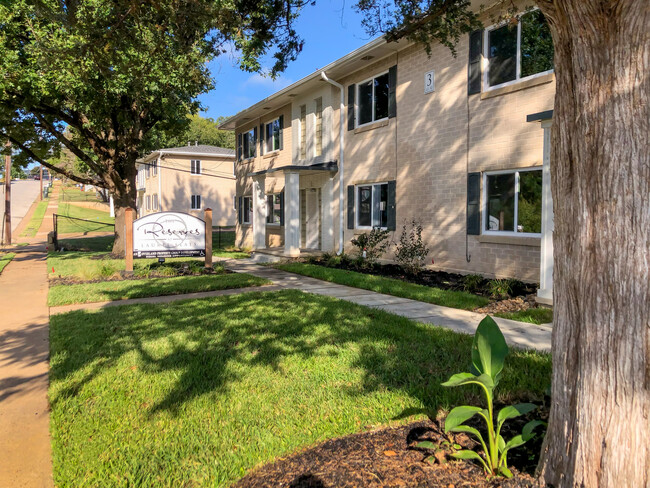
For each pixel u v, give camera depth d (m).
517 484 2.44
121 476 2.83
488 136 9.81
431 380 4.11
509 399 3.66
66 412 3.74
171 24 6.10
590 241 2.27
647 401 2.07
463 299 7.87
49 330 6.52
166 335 5.93
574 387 2.35
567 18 2.32
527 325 6.21
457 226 10.67
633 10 2.07
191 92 12.08
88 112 14.55
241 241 22.30
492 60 9.80
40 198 64.25
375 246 13.19
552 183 2.58
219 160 36.56
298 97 17.12
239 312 7.23
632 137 2.13
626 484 2.11
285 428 3.33
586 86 2.29
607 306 2.18
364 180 13.77
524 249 9.18
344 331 5.92
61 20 5.79
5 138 16.42
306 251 16.33
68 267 13.83
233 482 2.72
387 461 2.77
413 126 11.85
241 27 5.88
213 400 3.88
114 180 17.19
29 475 2.94
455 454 2.61
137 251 12.13
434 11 5.57
